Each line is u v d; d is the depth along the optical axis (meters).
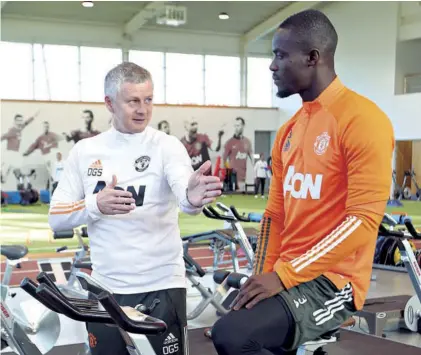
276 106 20.08
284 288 1.49
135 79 1.96
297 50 1.57
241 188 19.33
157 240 2.04
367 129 1.48
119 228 2.02
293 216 1.65
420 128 15.43
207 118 18.81
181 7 15.70
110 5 16.30
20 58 17.09
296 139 1.67
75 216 1.93
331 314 1.55
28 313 3.69
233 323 1.46
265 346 1.49
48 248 7.79
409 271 3.50
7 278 3.25
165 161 2.03
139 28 18.36
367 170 1.46
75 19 17.56
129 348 1.45
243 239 4.51
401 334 4.41
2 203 15.62
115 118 2.05
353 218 1.46
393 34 16.08
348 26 17.53
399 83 16.23
